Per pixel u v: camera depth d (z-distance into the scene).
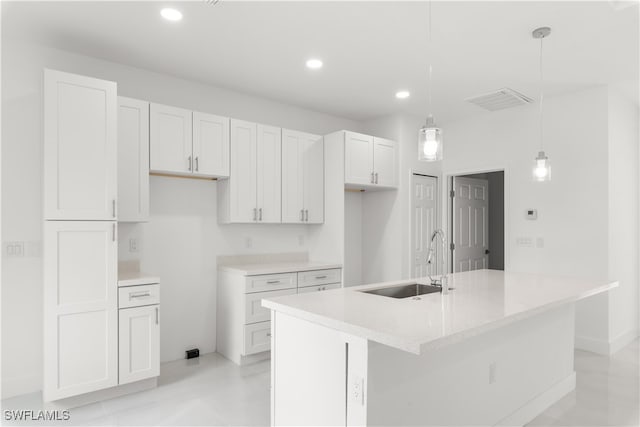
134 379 2.82
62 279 2.56
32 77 2.90
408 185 4.73
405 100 4.22
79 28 2.70
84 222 2.64
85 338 2.63
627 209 4.14
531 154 4.30
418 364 1.84
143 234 3.41
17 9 2.45
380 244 4.85
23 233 2.84
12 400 2.71
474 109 4.54
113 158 2.75
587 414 2.65
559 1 2.34
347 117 4.88
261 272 3.53
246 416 2.54
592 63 3.26
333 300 2.15
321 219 4.30
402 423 1.76
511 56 3.12
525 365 2.58
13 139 2.82
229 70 3.43
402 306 2.01
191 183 3.70
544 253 4.18
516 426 2.46
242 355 3.46
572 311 3.11
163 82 3.52
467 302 2.12
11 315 2.79
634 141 4.31
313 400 1.86
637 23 2.59
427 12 2.47
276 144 3.94
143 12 2.49
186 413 2.58
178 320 3.61
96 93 2.70
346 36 2.80
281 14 2.51
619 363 3.57
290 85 3.78
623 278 4.05
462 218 5.30
